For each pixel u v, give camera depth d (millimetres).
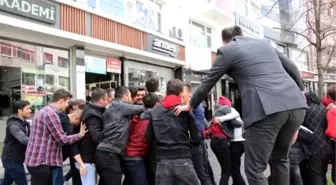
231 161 5855
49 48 10844
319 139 4816
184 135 3832
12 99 9625
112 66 13336
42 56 10602
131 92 5250
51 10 10148
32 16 9523
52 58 10938
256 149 2805
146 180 4562
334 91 4801
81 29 11258
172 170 3748
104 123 4445
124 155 4500
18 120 5617
